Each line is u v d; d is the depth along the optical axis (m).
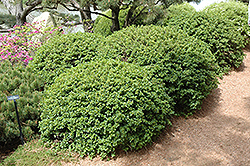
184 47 3.89
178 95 3.89
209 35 5.24
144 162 3.00
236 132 3.51
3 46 5.95
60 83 3.39
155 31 4.20
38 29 6.96
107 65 3.38
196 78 3.82
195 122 3.87
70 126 3.12
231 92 4.75
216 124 3.78
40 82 4.07
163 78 3.80
